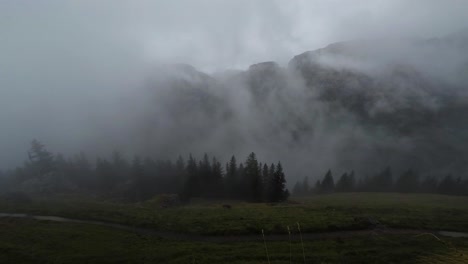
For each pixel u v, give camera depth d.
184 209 70.44
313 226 53.25
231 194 103.44
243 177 103.94
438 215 61.78
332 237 49.75
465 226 54.78
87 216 65.12
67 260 43.22
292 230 52.38
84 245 48.09
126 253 45.06
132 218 62.00
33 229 55.47
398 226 54.53
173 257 43.53
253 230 52.84
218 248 45.88
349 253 42.75
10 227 57.03
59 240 50.06
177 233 53.97
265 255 42.81
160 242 49.28
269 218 58.62
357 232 51.78
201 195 104.69
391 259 40.91
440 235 50.44
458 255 42.09
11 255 45.06
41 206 74.62
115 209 70.44
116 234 52.97
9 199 81.81
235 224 55.66
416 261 40.38
